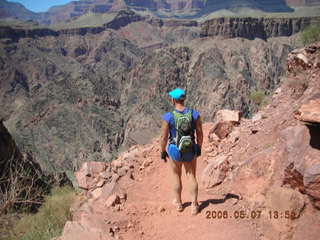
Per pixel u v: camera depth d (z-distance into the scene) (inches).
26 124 5856.3
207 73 7308.1
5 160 670.5
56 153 5285.4
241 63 7593.5
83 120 6038.4
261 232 183.8
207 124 401.4
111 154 5472.4
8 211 321.1
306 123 189.3
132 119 6555.1
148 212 226.2
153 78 7539.4
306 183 178.4
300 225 176.2
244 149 285.4
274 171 218.5
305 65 335.3
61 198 306.3
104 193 259.6
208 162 300.0
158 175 286.4
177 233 198.8
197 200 231.6
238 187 231.5
